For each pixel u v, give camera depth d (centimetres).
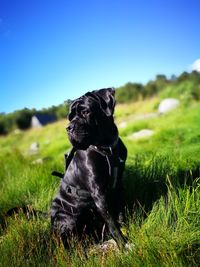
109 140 97
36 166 190
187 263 81
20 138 839
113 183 100
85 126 93
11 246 102
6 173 208
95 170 97
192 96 544
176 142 212
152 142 240
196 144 181
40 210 132
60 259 91
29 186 157
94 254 95
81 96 97
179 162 132
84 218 106
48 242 103
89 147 98
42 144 589
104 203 97
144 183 118
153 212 101
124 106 849
